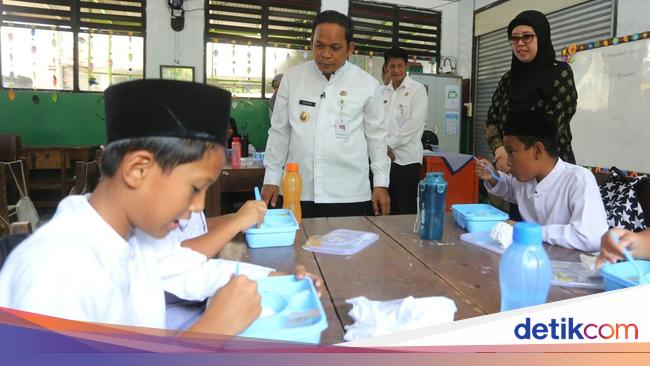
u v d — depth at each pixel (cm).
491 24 525
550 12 441
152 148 59
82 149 455
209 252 113
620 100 337
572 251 130
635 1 350
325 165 196
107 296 62
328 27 180
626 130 333
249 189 304
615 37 359
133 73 502
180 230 113
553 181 152
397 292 98
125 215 65
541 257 80
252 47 526
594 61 358
